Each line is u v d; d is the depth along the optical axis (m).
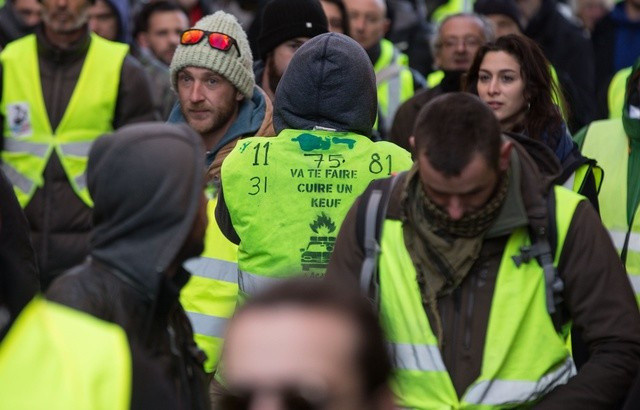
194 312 11.57
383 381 4.95
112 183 8.13
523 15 26.09
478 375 8.86
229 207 10.79
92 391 6.15
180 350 8.48
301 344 4.89
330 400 4.89
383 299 9.02
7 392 6.11
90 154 8.30
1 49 22.39
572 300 9.04
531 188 9.04
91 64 17.81
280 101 11.05
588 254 9.01
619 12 25.33
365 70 10.95
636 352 9.00
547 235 9.00
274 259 10.59
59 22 17.58
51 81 17.78
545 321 8.96
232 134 12.93
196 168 8.22
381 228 9.12
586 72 23.91
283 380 4.87
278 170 10.68
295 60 10.99
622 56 25.30
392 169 10.76
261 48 14.62
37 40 17.80
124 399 6.26
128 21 20.98
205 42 12.98
